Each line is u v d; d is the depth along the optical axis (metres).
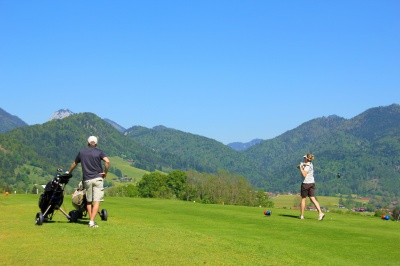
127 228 13.57
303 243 13.49
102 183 13.76
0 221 14.73
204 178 108.00
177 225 16.50
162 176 113.94
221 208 24.94
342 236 14.92
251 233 14.99
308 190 19.34
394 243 13.90
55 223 14.18
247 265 10.05
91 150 13.79
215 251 11.12
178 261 9.85
